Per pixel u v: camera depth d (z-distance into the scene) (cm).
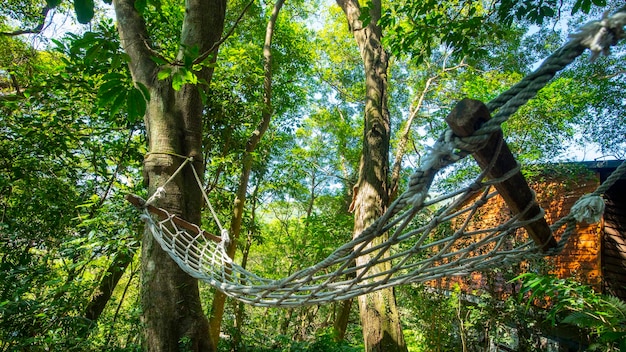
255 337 670
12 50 614
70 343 289
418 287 621
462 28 379
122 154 463
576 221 110
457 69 1088
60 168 411
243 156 568
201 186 320
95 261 410
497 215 606
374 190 484
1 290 304
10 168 378
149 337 300
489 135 71
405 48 402
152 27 473
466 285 660
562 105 593
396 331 424
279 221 1252
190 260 260
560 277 562
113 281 434
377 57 577
